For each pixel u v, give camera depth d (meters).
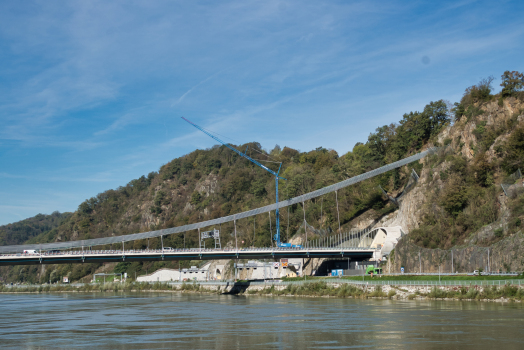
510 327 60.00
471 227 121.69
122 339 60.59
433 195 145.62
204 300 133.38
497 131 141.00
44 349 54.72
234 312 92.00
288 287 139.50
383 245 154.38
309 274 172.12
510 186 116.19
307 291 131.12
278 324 70.38
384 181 188.38
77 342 59.12
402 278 116.75
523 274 92.50
